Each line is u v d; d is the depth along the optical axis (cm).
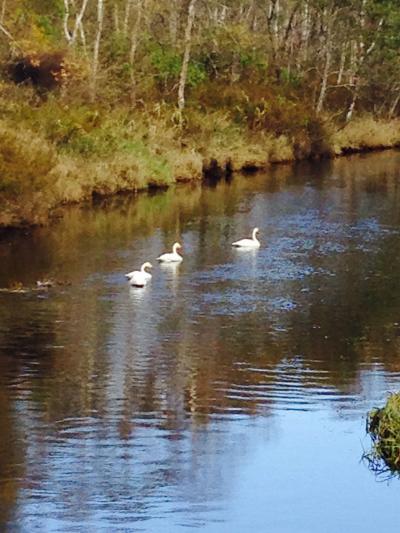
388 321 2144
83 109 3728
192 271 2525
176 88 4562
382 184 4041
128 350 1911
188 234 2958
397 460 1412
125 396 1667
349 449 1463
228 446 1471
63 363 1825
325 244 2878
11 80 4100
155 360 1856
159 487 1344
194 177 3944
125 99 4259
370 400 1662
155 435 1505
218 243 2852
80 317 2109
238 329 2066
